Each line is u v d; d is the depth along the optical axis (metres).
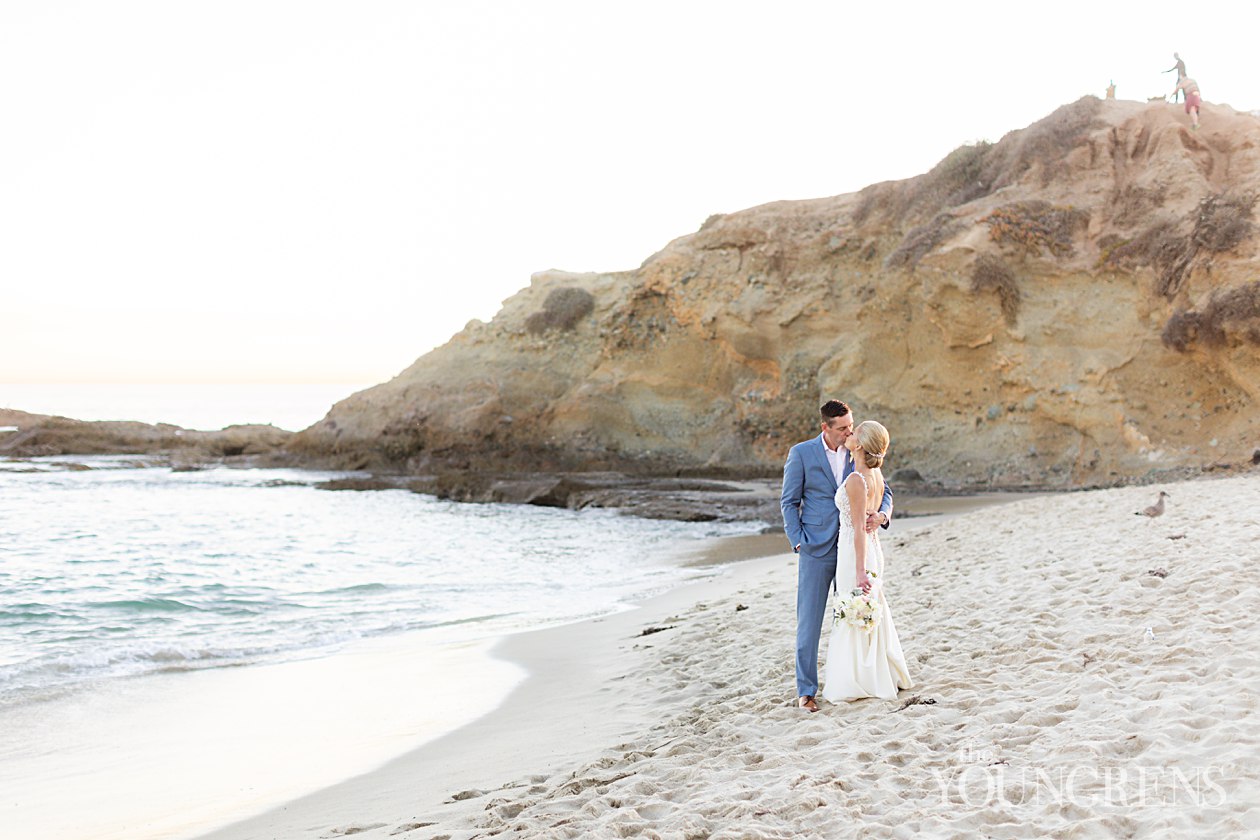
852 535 5.70
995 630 6.77
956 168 32.50
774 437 33.69
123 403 126.44
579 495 27.19
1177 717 4.32
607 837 3.87
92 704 7.73
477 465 36.62
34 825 5.00
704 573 14.56
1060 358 26.41
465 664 8.84
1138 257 26.06
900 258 30.36
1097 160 28.75
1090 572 8.08
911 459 28.91
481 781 5.20
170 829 4.86
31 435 44.47
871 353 31.59
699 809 4.07
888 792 4.03
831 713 5.48
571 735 6.04
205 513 25.78
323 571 15.88
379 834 4.35
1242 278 23.25
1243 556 7.41
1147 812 3.45
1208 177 26.73
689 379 36.91
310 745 6.46
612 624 10.38
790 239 35.56
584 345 39.50
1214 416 23.70
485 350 40.81
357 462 38.50
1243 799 3.40
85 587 14.08
